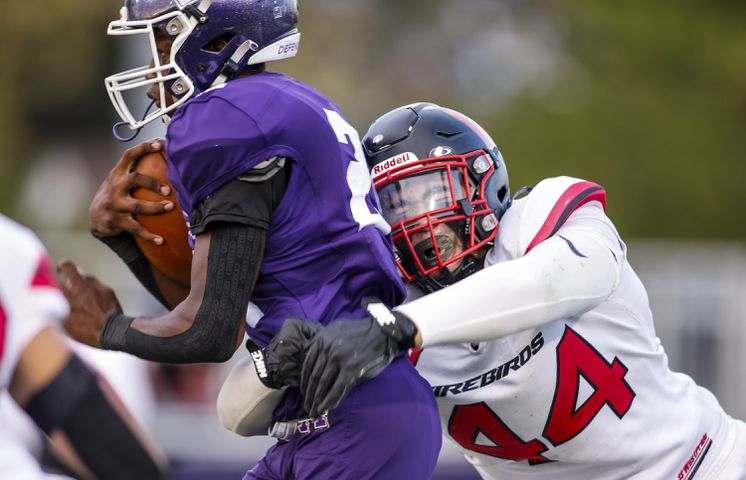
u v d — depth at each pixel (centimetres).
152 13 983
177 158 941
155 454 906
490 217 1084
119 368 2045
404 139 1091
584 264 999
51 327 899
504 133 4719
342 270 963
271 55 1008
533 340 1065
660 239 4603
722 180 4625
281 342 914
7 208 6372
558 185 1084
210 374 2198
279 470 1021
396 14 6525
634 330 1098
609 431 1098
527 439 1111
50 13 6372
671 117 4653
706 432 1149
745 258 2662
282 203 950
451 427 1144
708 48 4747
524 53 5597
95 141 7100
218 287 923
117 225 1028
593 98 4691
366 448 966
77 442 882
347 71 6400
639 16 4819
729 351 2409
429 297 949
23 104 6644
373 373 904
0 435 923
